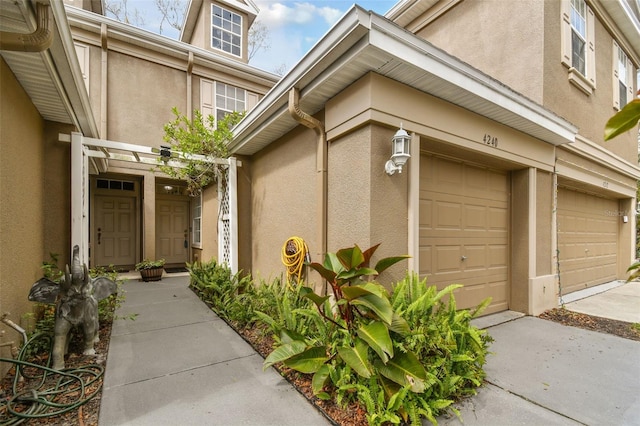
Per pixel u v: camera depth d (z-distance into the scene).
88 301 2.73
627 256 7.48
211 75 7.89
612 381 2.49
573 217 5.93
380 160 2.84
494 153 3.78
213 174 6.08
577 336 3.49
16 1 1.87
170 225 8.41
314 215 3.63
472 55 5.57
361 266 2.52
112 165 6.72
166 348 2.99
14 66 2.59
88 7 7.49
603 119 6.15
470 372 2.32
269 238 4.84
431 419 1.80
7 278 2.49
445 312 2.62
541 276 4.47
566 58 4.98
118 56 6.78
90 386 2.29
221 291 4.46
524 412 2.07
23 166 2.94
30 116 3.18
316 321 2.55
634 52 7.41
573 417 2.03
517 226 4.47
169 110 7.34
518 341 3.33
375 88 2.76
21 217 2.85
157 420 1.91
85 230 4.36
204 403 2.09
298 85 3.22
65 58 2.62
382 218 2.84
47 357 2.69
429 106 3.14
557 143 4.67
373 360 2.04
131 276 6.94
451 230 3.80
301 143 3.95
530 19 4.71
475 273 4.08
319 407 2.03
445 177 3.74
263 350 2.96
